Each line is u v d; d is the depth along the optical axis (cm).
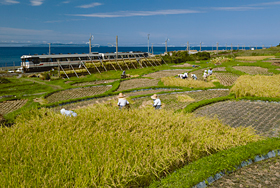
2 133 937
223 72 4000
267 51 9819
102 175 650
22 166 668
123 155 737
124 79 3988
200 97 2142
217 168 744
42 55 5941
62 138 842
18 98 2895
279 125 1212
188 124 1034
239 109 1584
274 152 868
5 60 12712
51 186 594
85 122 1027
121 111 1163
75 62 6394
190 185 667
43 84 4369
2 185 596
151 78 3994
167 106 1827
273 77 2616
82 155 732
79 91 3228
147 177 716
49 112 1404
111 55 7100
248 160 817
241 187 683
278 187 673
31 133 922
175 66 6556
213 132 985
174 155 793
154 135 888
